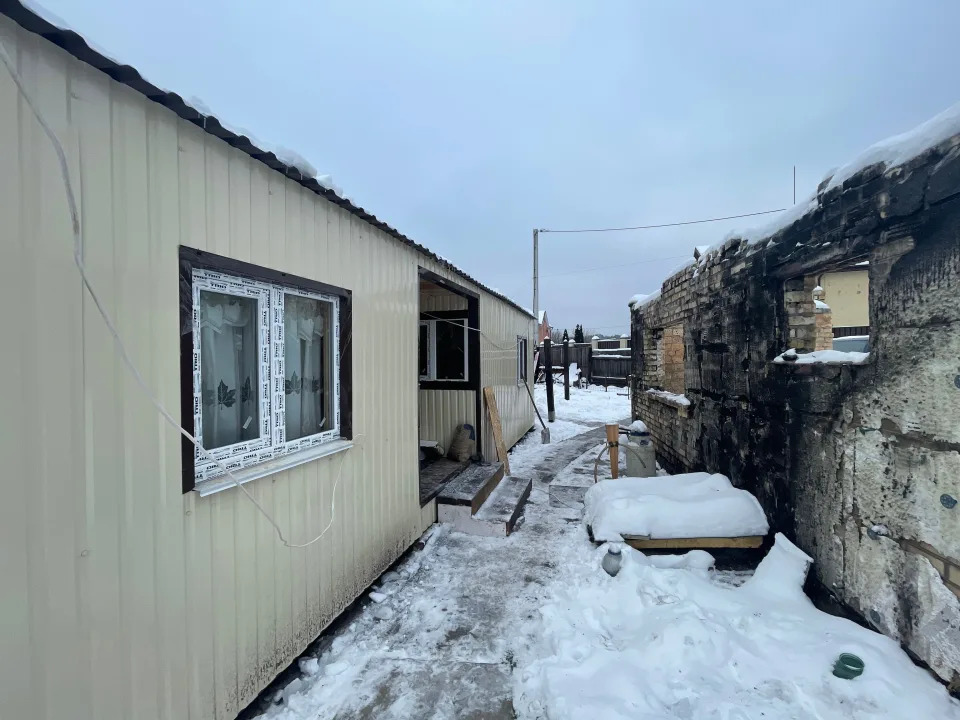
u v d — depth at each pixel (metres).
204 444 2.04
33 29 1.32
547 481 6.27
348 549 3.00
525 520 4.73
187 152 1.85
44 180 1.37
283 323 2.51
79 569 1.45
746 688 2.09
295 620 2.47
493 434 6.43
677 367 7.48
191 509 1.85
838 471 2.64
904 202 2.14
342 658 2.55
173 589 1.77
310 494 2.62
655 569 3.12
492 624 2.88
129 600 1.60
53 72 1.40
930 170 2.00
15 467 1.30
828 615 2.54
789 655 2.21
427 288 6.06
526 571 3.58
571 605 3.01
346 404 3.01
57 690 1.39
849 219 2.52
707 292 4.73
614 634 2.67
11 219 1.30
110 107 1.56
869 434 2.39
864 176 2.40
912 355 2.12
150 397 1.59
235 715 2.06
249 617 2.15
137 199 1.65
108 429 1.54
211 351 2.09
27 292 1.33
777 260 3.32
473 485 4.82
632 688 2.10
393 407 3.65
